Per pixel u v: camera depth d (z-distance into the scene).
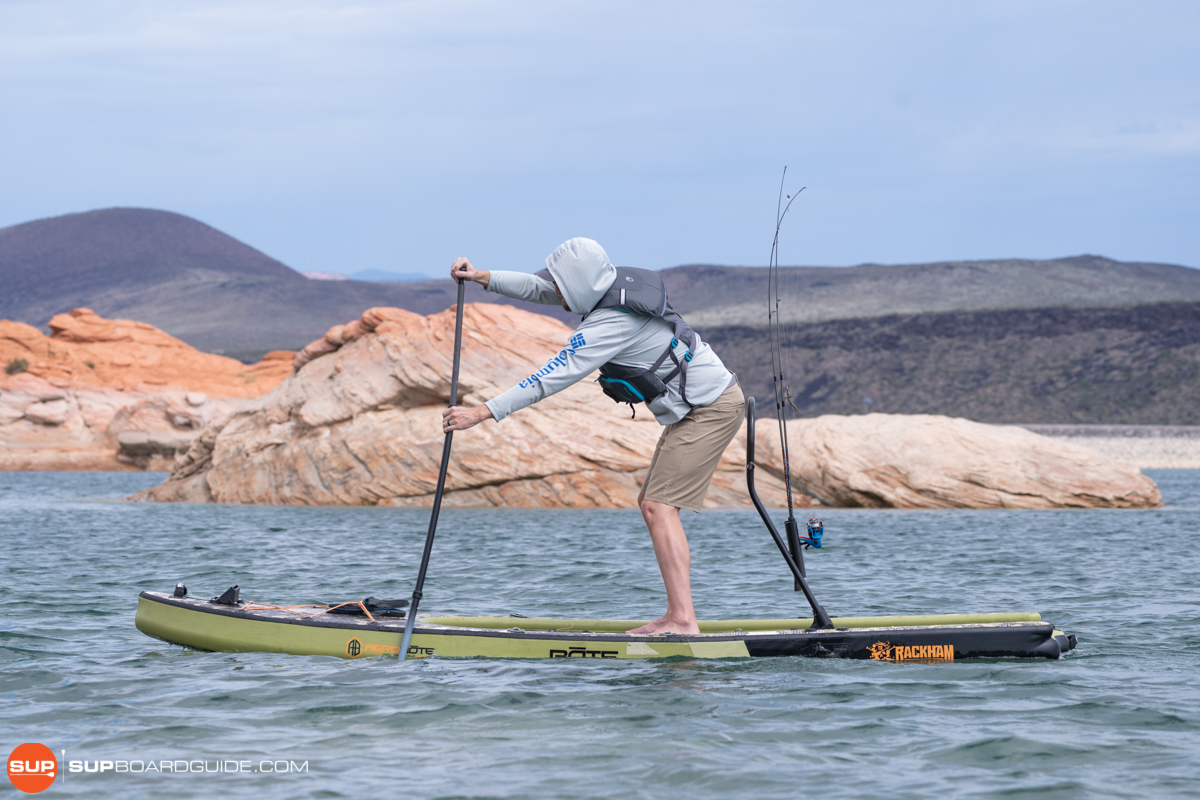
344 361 48.47
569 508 43.31
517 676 11.13
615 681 10.91
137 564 23.53
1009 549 27.59
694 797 7.46
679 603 12.17
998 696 10.38
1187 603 17.64
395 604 13.23
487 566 23.22
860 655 12.09
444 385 45.50
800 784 7.74
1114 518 38.88
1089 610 16.86
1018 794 7.52
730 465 46.75
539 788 7.64
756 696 10.31
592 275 11.21
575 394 45.84
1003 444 46.06
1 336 133.50
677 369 11.45
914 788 7.64
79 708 9.91
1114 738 8.91
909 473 44.84
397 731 9.12
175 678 11.12
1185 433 163.25
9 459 105.75
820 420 48.22
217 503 47.75
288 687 10.64
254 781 7.79
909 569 23.12
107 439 112.62
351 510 42.22
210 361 142.38
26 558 24.69
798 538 12.52
